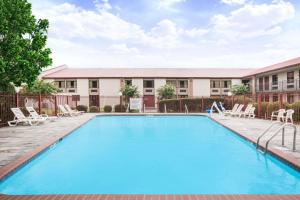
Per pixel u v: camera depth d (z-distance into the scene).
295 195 4.45
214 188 5.60
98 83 38.88
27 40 12.81
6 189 5.55
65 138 11.07
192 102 28.70
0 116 14.40
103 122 19.20
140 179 6.18
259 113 19.31
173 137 12.11
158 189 5.57
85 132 13.84
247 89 37.09
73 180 6.11
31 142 9.17
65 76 38.59
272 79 34.88
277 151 7.42
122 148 9.64
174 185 5.80
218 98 28.52
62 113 22.56
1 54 11.52
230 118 19.20
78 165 7.37
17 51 11.53
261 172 6.66
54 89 29.20
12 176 5.81
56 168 7.08
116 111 29.23
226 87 40.88
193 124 17.64
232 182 5.98
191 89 39.34
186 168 7.05
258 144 8.59
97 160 7.91
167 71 42.47
